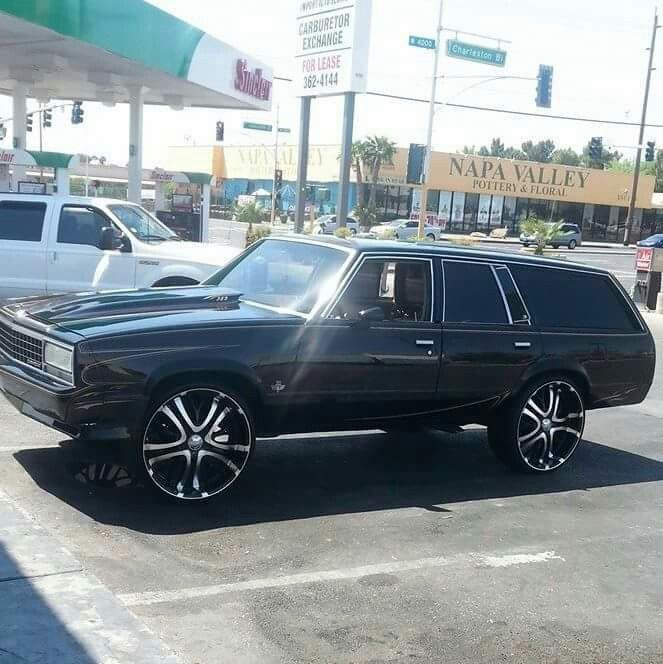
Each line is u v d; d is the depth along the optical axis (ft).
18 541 15.05
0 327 20.59
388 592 15.03
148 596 14.05
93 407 16.84
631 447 27.32
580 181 223.30
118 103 99.91
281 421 19.25
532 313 22.50
